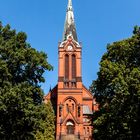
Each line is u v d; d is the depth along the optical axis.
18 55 37.06
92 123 44.19
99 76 42.62
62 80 98.25
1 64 35.22
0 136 36.19
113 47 42.78
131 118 36.56
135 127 36.94
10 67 37.31
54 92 101.75
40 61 39.22
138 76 36.62
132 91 36.50
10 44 37.81
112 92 41.56
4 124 36.25
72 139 91.12
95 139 42.31
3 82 35.56
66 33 104.19
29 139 38.03
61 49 101.00
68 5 109.75
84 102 102.88
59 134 92.75
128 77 37.28
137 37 40.62
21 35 39.47
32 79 39.56
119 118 37.94
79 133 93.19
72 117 94.56
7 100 34.44
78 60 100.31
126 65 40.84
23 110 35.38
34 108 36.22
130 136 37.38
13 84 37.00
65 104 96.44
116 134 38.66
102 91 42.75
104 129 40.38
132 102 36.75
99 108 43.22
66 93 97.12
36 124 37.09
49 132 63.84
